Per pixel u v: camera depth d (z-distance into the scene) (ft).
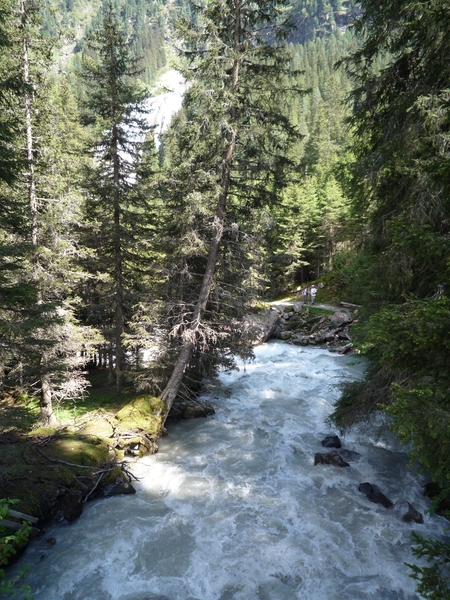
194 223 44.52
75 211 45.85
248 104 43.04
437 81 26.61
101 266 53.57
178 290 49.83
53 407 49.11
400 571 23.54
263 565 24.23
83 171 47.98
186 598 22.07
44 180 41.19
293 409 51.93
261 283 48.85
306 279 160.45
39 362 41.29
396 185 31.01
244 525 28.04
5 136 29.76
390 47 29.94
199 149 44.47
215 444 41.68
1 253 27.61
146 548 25.98
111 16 46.70
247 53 40.57
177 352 49.21
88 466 33.32
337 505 30.35
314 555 24.97
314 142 179.22
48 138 43.78
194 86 38.27
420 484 33.27
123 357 57.00
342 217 122.11
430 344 14.15
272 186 46.11
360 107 32.35
